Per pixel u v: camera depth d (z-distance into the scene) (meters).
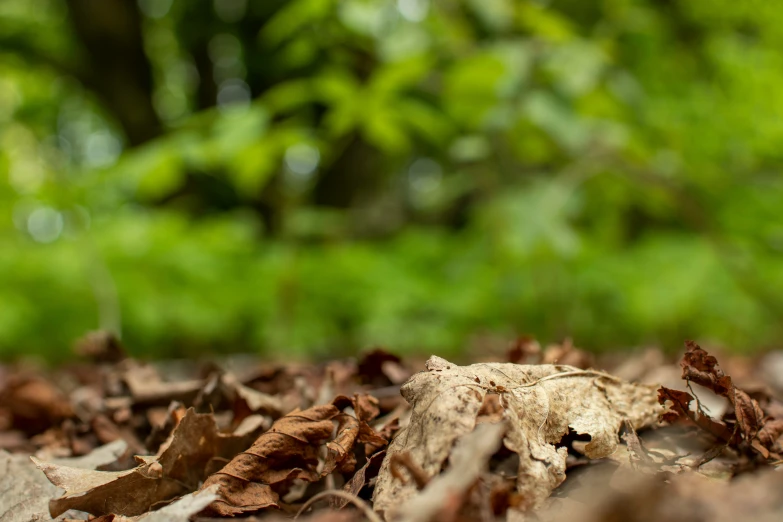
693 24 4.89
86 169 4.08
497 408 0.92
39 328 4.89
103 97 7.32
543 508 0.88
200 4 7.29
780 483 0.77
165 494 1.10
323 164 6.66
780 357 3.06
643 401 1.19
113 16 7.05
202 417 1.18
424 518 0.72
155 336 4.94
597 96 3.66
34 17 7.34
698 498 0.75
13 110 6.75
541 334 4.70
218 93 8.36
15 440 1.70
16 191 4.54
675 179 4.05
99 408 1.75
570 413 1.06
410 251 5.68
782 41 4.72
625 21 4.15
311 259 5.24
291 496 1.10
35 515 1.11
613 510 0.74
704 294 4.58
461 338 4.83
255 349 5.32
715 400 1.59
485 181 3.97
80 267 4.96
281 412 1.48
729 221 4.46
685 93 4.59
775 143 4.34
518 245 3.55
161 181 3.40
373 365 1.68
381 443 1.09
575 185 3.63
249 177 3.38
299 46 3.55
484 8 3.38
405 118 3.42
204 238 5.36
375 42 3.23
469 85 3.49
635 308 4.57
